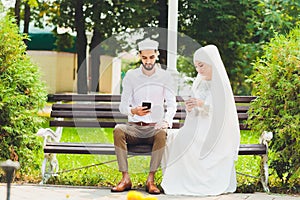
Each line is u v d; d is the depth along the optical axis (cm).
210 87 665
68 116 731
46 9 1862
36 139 729
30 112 721
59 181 691
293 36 722
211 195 635
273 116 690
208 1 1688
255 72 722
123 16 1734
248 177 734
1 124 706
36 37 2394
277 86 693
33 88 730
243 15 1711
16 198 589
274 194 654
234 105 662
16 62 721
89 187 668
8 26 729
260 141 689
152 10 1684
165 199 610
